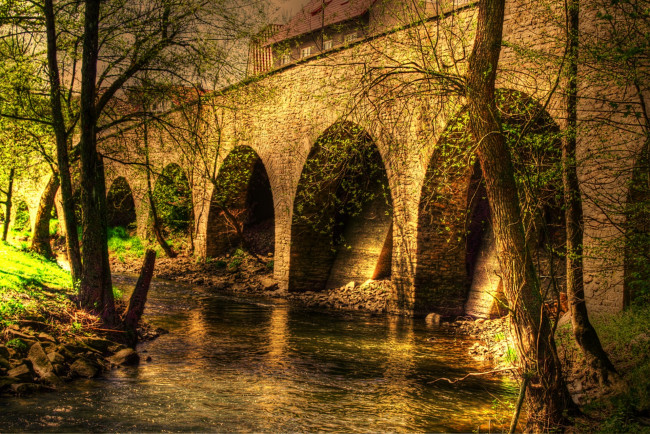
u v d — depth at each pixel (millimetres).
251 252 25438
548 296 13492
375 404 7941
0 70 12398
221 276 23500
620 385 7266
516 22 12000
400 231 15945
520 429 6965
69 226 11219
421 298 15531
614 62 7117
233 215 27000
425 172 14711
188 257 28031
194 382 8594
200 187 26719
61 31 12055
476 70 6566
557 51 10461
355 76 16125
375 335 13156
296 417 7211
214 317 14844
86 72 10703
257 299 18781
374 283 19156
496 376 9672
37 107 13703
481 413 7633
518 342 6559
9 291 10375
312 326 14086
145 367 9375
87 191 10758
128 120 11773
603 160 9539
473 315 15555
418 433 6812
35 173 19344
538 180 7070
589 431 6254
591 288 10227
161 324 13484
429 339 12781
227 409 7363
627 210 7383
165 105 13070
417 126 14594
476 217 16984
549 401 6469
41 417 6508
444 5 12984
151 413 6984
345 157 10969
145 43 11414
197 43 11758
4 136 14453
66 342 9203
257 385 8656
